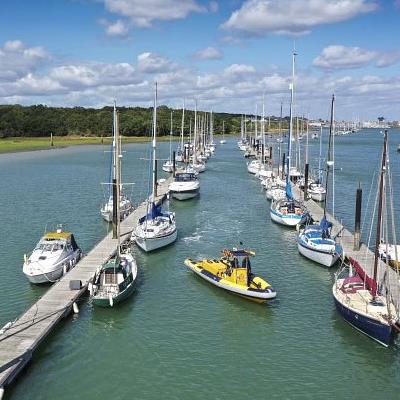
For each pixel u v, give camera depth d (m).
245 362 26.83
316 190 70.31
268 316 32.19
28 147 180.88
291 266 41.56
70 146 190.12
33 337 27.19
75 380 25.06
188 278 38.84
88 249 46.66
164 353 27.70
